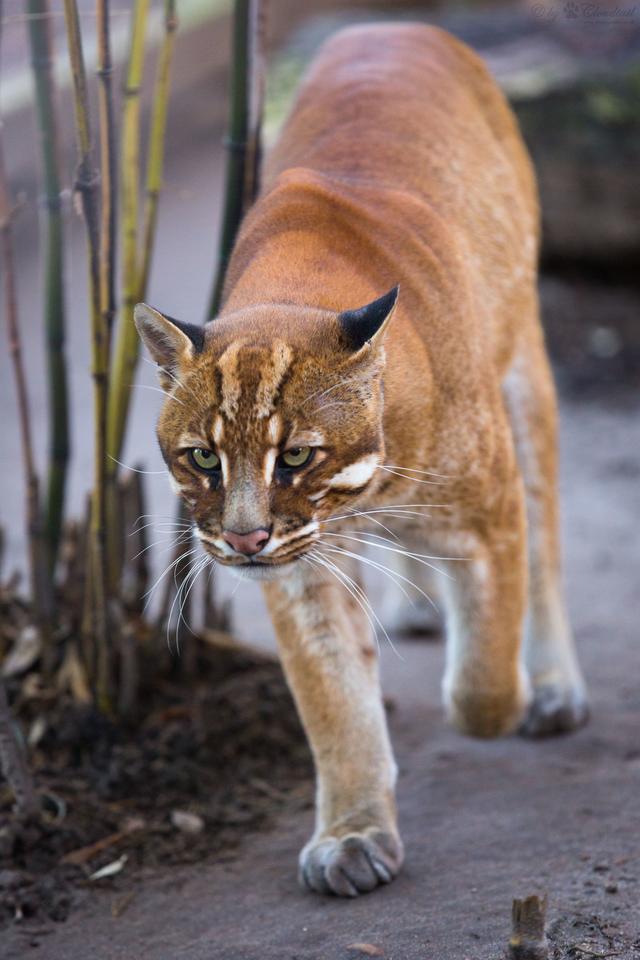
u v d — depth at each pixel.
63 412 6.93
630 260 14.86
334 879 5.18
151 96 19.16
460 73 7.09
